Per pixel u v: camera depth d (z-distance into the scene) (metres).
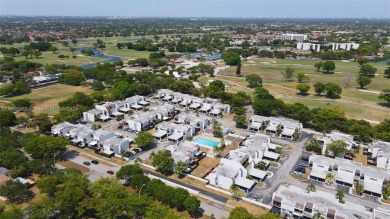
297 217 91.81
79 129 141.88
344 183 111.00
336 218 85.62
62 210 84.12
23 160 110.75
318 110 169.38
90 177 110.94
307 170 121.06
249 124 163.62
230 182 105.38
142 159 126.69
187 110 186.25
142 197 88.44
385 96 197.62
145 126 157.88
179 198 91.69
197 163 125.12
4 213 80.06
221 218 90.94
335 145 127.44
